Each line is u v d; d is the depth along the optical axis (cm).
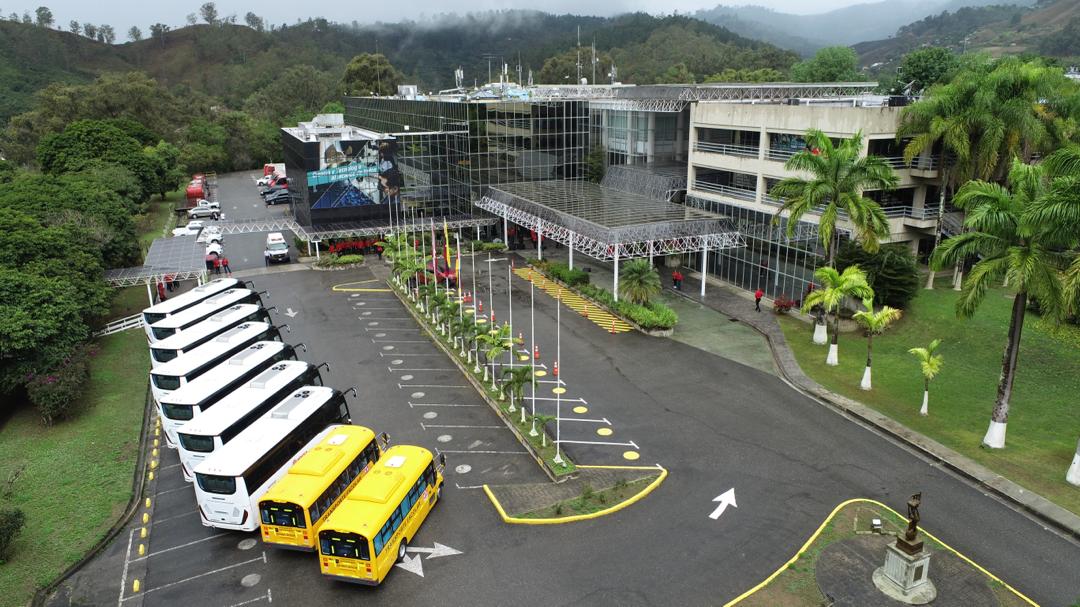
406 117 9019
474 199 7231
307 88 17825
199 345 3856
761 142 5194
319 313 5191
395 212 7150
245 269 6544
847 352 4097
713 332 4538
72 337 3719
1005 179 4575
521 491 2800
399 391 3800
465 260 6525
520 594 2217
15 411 3675
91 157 9062
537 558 2392
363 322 4975
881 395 3512
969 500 2636
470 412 3538
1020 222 2642
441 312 4831
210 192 10925
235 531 2658
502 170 7231
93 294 4466
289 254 7006
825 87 7419
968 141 4300
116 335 4747
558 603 2172
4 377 3456
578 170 7550
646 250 5050
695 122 5909
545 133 7275
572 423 3338
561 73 17350
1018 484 2686
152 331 4125
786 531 2486
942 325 4238
